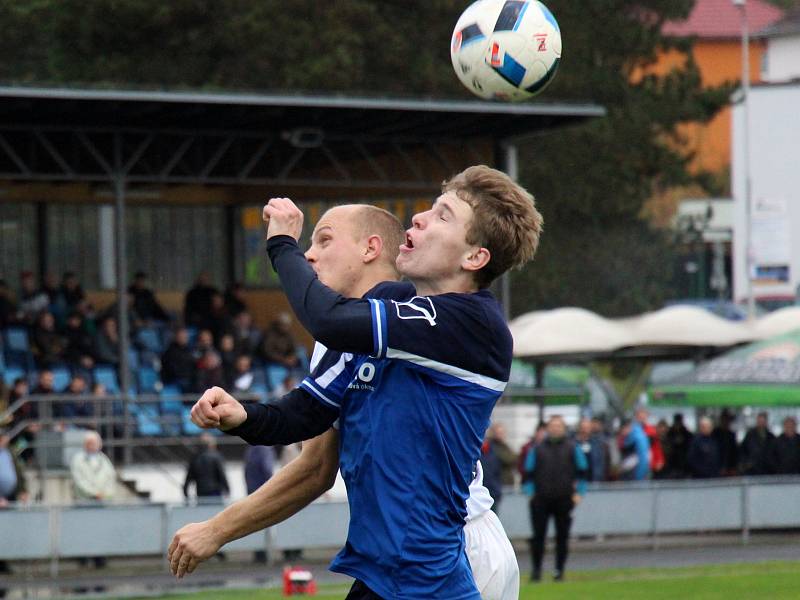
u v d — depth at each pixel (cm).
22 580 3709
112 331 5175
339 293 922
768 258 8281
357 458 885
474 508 963
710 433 4812
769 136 9750
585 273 10138
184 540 943
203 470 4144
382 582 872
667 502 4325
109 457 4616
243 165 5706
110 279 6109
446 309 869
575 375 6347
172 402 4959
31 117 4822
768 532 4806
